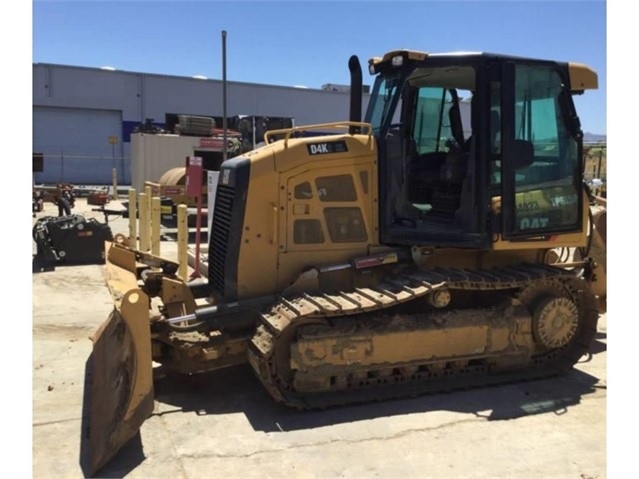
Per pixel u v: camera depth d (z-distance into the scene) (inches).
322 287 190.2
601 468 143.5
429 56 192.4
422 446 153.2
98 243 413.1
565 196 200.2
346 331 174.6
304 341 169.5
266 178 185.6
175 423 164.7
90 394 183.5
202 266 327.3
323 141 191.9
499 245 190.5
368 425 164.4
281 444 153.0
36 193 681.6
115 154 1432.1
